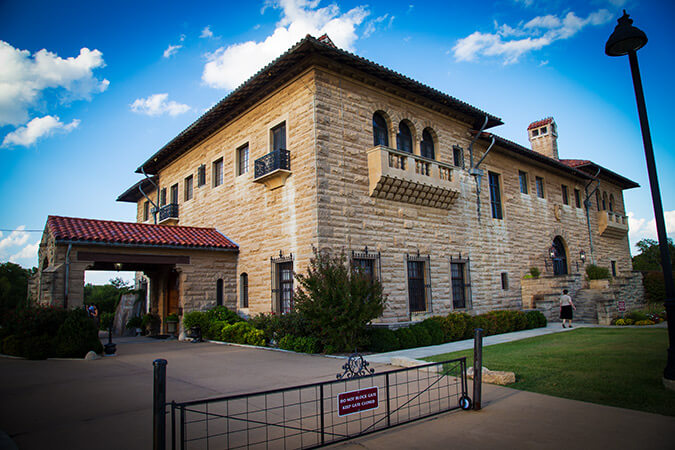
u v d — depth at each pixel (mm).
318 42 13984
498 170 22812
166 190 25938
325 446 5176
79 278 15203
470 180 20734
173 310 20484
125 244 16156
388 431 5695
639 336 14227
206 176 21781
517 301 22203
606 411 6215
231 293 18891
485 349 12578
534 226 24656
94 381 9195
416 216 17734
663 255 7500
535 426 5695
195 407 7027
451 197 18734
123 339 20250
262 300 17047
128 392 8102
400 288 16469
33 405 7188
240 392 8016
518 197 23875
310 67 15391
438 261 18250
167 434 5723
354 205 15625
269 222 16969
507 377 8031
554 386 7684
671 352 7266
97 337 13523
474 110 19750
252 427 5809
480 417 6156
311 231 14734
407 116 18203
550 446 5000
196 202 22484
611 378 8031
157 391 4160
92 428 5969
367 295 13008
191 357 12672
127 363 11758
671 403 6402
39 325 12891
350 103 16203
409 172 16766
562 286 22438
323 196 14781
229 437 5594
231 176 19688
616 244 34000
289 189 15977
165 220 24641
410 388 7996
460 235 19609
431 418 6176
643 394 6891
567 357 10406
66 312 13406
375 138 17203
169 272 21016
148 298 24891
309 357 12094
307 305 12625
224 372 10000
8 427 6035
